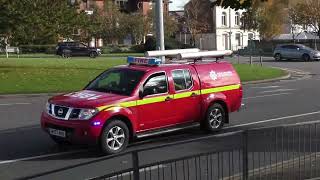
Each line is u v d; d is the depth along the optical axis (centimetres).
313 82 2739
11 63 3453
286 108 1698
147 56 1209
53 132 1026
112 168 902
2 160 974
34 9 3055
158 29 2375
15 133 1253
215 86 1240
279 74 3161
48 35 3206
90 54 5459
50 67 3183
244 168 637
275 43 6869
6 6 2936
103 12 7775
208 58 1307
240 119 1472
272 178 662
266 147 657
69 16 3328
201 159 607
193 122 1195
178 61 1227
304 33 7888
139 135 1073
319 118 1484
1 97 2109
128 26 7762
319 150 709
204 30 9025
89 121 980
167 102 1123
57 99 1049
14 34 3112
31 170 898
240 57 5684
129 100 1045
